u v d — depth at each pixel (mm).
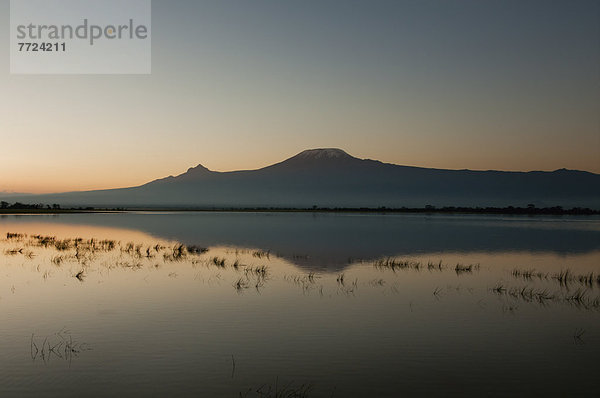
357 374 12445
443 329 16422
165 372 12469
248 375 12328
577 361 13484
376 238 52469
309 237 53375
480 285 24359
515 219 114312
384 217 125562
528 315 18359
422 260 33375
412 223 89688
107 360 13234
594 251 39781
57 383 11742
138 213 156375
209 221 95812
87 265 29859
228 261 32250
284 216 131750
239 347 14367
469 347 14617
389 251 38938
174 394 11219
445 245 44562
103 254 35469
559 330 16438
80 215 128000
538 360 13547
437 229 70125
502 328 16641
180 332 15711
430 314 18406
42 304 19297
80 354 13664
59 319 17094
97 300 20094
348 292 22297
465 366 13070
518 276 27156
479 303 20359
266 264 30953
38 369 12570
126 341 14812
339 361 13344
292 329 16219
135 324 16594
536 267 30719
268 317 17672
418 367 12977
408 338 15414
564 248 42219
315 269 28984
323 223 88500
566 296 21891
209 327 16312
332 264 31109
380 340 15188
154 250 38656
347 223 89125
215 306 19234
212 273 27156
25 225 74625
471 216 138500
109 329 16000
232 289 22672
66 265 29781
